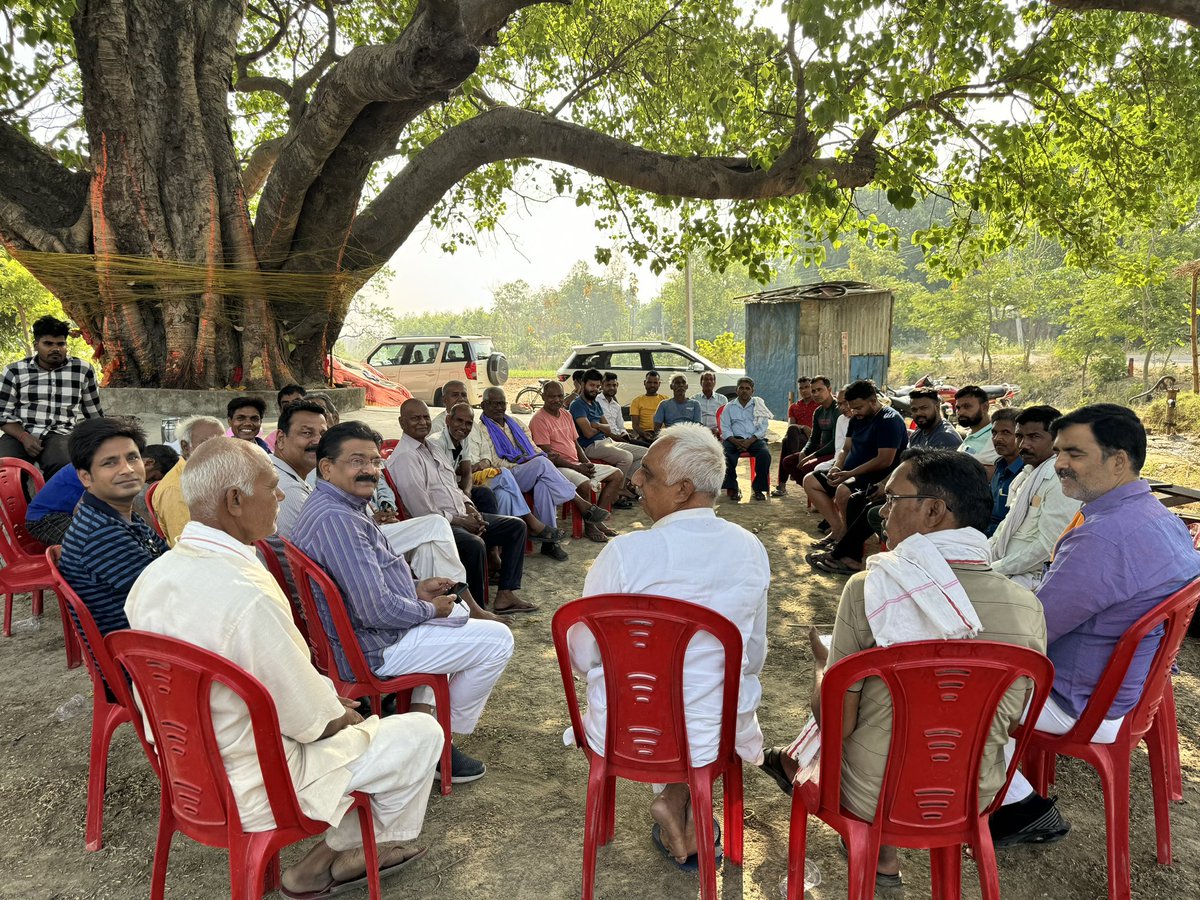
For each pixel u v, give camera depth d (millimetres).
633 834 2635
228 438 1940
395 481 4516
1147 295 25375
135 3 7750
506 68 12492
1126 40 8922
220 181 8297
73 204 8102
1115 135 9062
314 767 1973
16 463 4250
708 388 9375
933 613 1785
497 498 5598
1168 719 2750
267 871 2363
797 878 2131
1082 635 2297
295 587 2838
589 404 8422
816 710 2236
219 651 1796
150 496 3604
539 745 3221
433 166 8492
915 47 7375
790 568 5750
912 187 7945
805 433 8586
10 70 6777
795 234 9773
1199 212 26328
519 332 104562
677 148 10930
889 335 16016
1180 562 2234
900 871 2455
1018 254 38656
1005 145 7887
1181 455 12219
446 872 2422
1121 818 2236
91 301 8109
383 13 11133
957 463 1926
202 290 8086
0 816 2678
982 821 1918
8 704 3459
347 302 9195
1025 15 7730
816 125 6711
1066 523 3262
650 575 2203
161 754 1958
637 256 11219
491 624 2875
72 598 2275
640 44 10906
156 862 2070
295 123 9883
